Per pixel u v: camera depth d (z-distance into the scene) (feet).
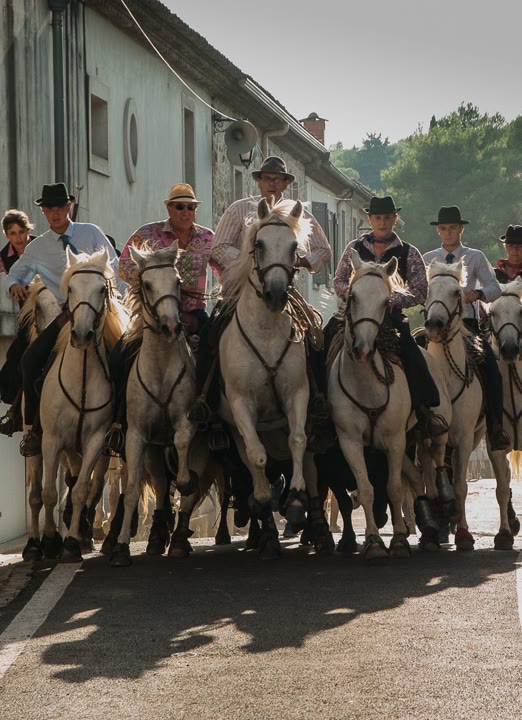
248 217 36.94
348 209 150.92
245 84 92.99
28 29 62.75
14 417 40.32
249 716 19.03
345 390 35.12
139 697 20.18
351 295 33.60
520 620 25.36
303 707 19.36
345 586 30.22
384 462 39.27
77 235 39.91
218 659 22.52
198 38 82.17
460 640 23.53
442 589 29.37
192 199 38.50
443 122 233.14
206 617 26.48
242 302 34.37
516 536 46.42
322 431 36.55
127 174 76.95
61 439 36.55
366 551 34.55
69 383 36.04
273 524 37.11
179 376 35.70
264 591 29.78
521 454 46.03
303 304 35.14
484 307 45.70
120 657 22.89
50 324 37.45
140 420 35.86
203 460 38.32
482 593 28.71
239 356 34.14
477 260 42.63
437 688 20.16
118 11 72.84
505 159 214.07
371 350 33.09
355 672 21.26
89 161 70.18
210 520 73.97
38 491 39.63
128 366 36.42
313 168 125.49
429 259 43.45
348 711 19.07
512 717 18.61
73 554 36.14
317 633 24.43
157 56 82.38
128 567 35.12
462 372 39.34
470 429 39.73
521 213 205.57
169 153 85.71
